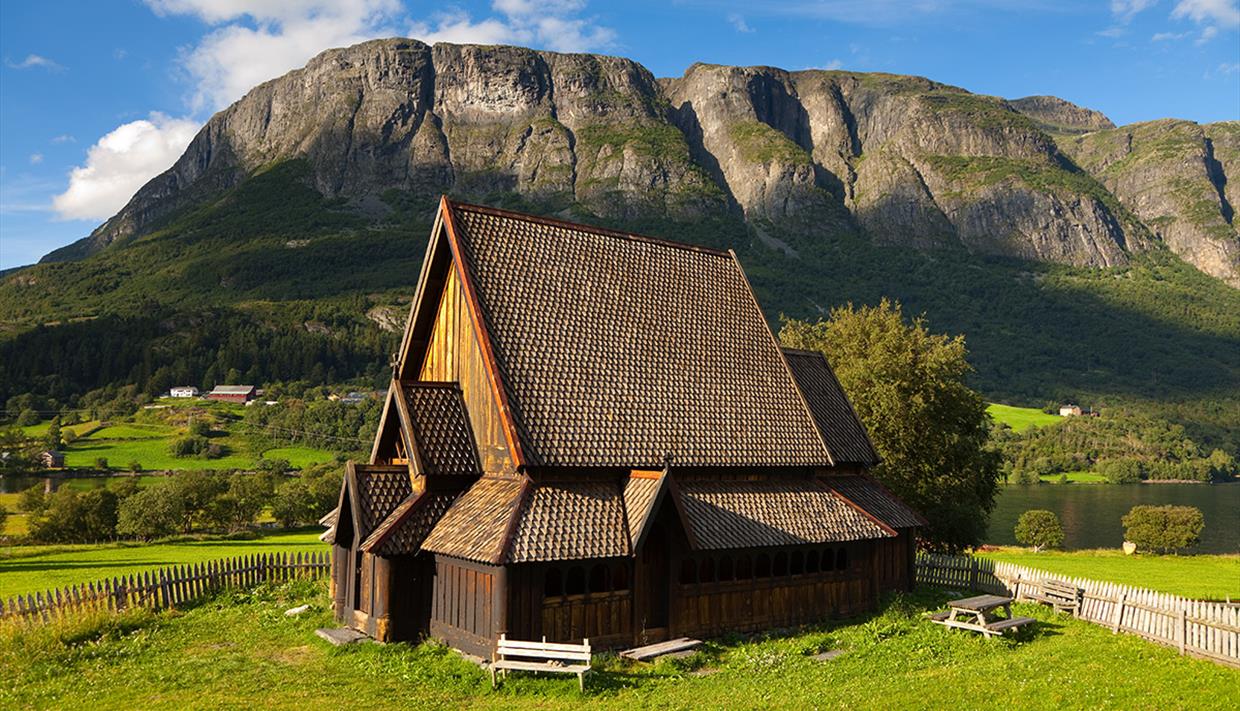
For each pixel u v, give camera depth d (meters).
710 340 39.34
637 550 30.06
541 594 29.30
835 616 37.34
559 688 26.25
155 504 92.56
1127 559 76.50
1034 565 69.06
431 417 33.53
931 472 63.47
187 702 24.59
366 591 32.81
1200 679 27.81
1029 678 27.69
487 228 36.03
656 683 27.25
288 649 31.27
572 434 32.53
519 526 29.27
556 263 36.91
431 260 35.84
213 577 41.34
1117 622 36.44
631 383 35.44
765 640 33.38
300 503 108.50
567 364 34.31
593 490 32.06
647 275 39.50
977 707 24.36
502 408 31.73
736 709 24.08
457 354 35.16
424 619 32.00
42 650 29.50
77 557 67.88
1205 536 141.88
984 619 34.84
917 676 28.05
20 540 95.00
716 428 36.50
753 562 34.84
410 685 26.70
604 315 36.72
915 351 65.44
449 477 33.00
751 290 43.03
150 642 32.09
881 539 39.38
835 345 70.19
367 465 33.56
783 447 37.88
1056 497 198.25
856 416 46.12
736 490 36.00
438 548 30.38
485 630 29.09
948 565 47.75
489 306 33.91
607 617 30.88
